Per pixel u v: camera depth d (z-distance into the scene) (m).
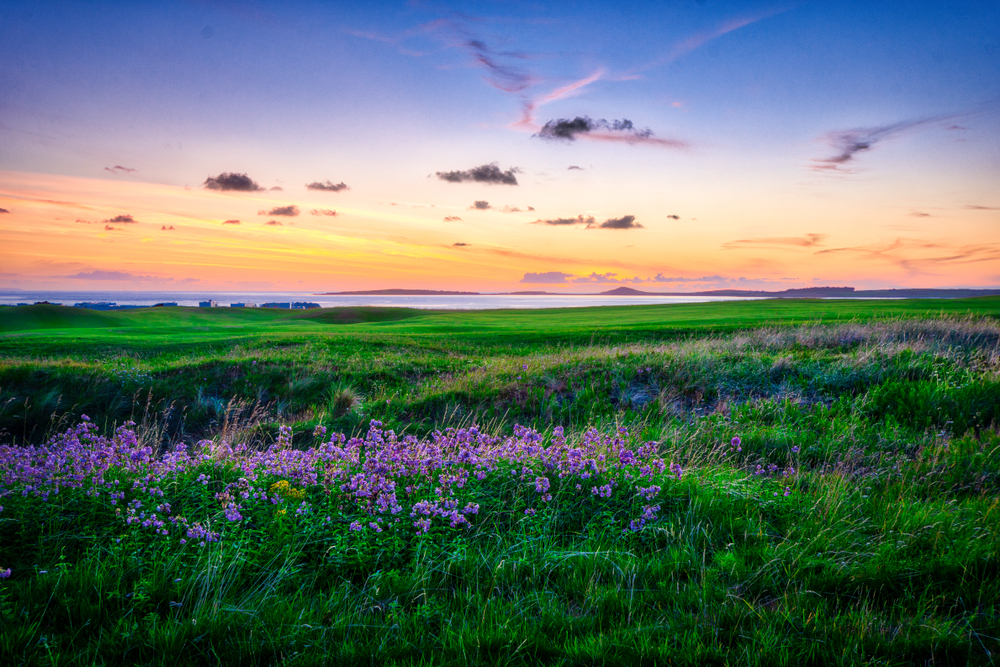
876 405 9.33
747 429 8.48
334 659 3.12
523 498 5.24
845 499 5.26
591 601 3.71
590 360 13.57
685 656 3.11
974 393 9.09
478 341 23.41
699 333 23.80
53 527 4.40
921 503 5.25
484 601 3.74
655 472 5.71
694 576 4.06
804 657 3.18
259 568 4.04
